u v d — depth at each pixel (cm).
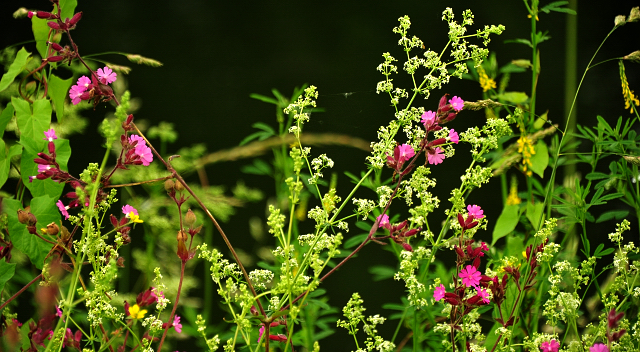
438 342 279
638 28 529
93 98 265
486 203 477
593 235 379
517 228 301
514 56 566
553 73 559
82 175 258
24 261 283
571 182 291
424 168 267
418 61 271
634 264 269
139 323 285
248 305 257
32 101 282
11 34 505
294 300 263
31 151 270
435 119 265
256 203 483
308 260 265
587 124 498
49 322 262
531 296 282
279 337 262
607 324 263
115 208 402
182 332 285
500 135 271
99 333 265
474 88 520
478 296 260
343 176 445
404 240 262
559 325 273
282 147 297
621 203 380
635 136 281
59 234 266
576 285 268
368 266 455
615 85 507
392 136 269
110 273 257
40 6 514
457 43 272
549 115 541
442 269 291
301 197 295
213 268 260
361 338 393
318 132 369
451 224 266
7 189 311
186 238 260
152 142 552
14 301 280
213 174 512
